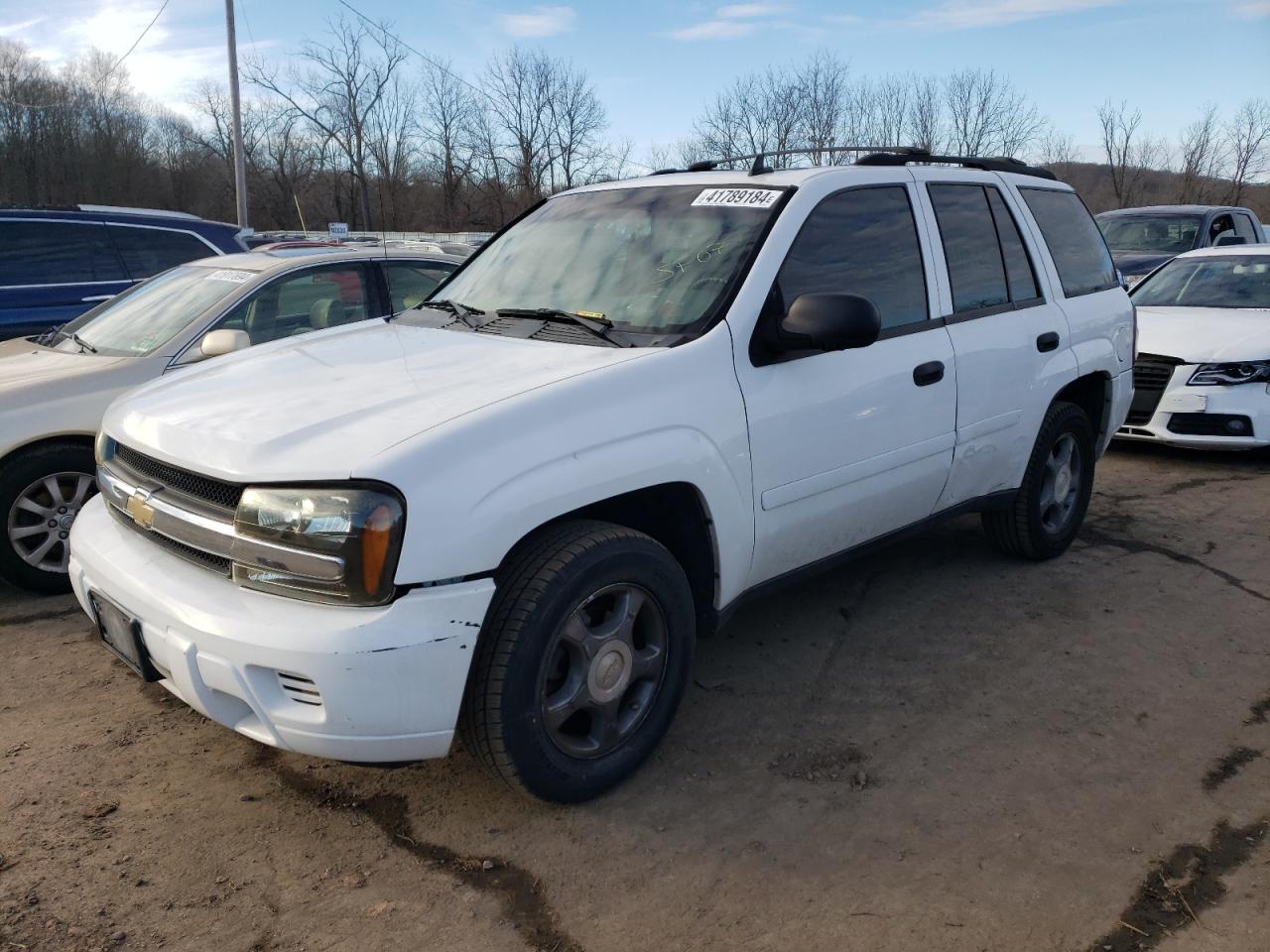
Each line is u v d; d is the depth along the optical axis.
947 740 3.32
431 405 2.75
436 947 2.40
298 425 2.70
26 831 2.84
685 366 3.07
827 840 2.79
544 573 2.67
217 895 2.57
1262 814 2.88
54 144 40.56
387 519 2.42
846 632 4.18
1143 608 4.41
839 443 3.52
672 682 3.11
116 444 3.23
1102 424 5.14
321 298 5.71
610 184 4.23
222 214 43.22
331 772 3.16
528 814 2.92
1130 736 3.33
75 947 2.38
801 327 3.16
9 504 4.55
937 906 2.51
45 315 7.44
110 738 3.37
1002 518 4.80
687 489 3.07
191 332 5.11
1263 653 3.96
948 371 3.93
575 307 3.51
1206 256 8.73
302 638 2.42
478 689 2.64
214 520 2.66
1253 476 6.79
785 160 4.51
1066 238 4.95
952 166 4.48
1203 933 2.41
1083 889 2.57
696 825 2.87
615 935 2.43
